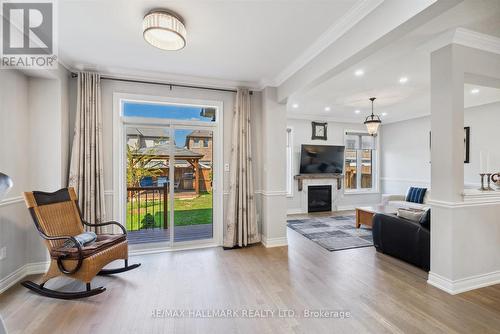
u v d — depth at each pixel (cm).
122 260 321
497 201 253
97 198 320
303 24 225
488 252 250
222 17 215
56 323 192
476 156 501
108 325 190
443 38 234
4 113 245
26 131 278
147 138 367
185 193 383
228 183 390
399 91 434
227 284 256
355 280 264
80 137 311
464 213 239
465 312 205
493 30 225
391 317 199
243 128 385
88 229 311
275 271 288
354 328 186
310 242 402
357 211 495
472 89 405
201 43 261
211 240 389
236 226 381
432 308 211
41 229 238
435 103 246
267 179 382
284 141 392
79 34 243
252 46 268
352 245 384
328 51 253
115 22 223
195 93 375
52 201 263
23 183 274
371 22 195
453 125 232
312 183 660
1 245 241
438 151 245
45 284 257
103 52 280
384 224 338
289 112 611
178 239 377
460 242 237
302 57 291
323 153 662
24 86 274
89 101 317
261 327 188
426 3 152
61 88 295
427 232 275
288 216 611
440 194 245
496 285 249
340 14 210
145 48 272
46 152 288
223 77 363
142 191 372
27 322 194
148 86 353
